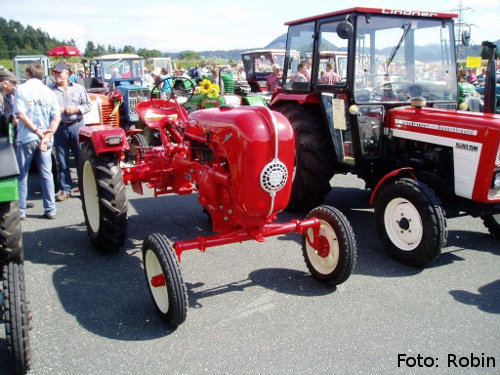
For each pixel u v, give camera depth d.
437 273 3.91
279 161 3.07
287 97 5.57
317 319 3.20
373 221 5.26
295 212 5.62
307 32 5.38
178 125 4.59
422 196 3.81
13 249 3.32
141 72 12.65
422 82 4.96
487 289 3.62
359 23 4.62
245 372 2.65
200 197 3.70
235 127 3.10
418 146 4.47
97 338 2.99
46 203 5.34
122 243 4.28
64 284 3.74
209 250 4.43
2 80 5.86
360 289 3.62
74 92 6.09
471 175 3.88
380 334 3.01
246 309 3.33
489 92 4.01
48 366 2.71
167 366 2.71
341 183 7.01
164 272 2.94
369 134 4.86
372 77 4.76
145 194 6.45
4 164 3.01
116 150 4.13
